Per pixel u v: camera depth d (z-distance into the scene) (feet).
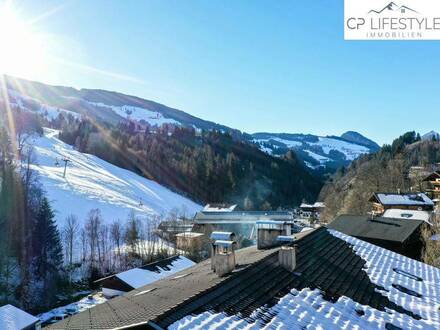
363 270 47.47
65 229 165.68
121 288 103.55
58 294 125.70
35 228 137.28
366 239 85.87
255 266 35.70
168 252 167.12
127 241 168.04
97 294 124.26
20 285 118.83
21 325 65.41
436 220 112.06
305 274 38.63
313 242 51.29
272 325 26.48
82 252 156.15
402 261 56.85
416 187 257.34
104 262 150.00
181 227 203.41
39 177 236.02
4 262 122.11
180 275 50.65
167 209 272.51
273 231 51.67
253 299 29.81
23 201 151.53
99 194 246.68
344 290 37.83
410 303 39.73
